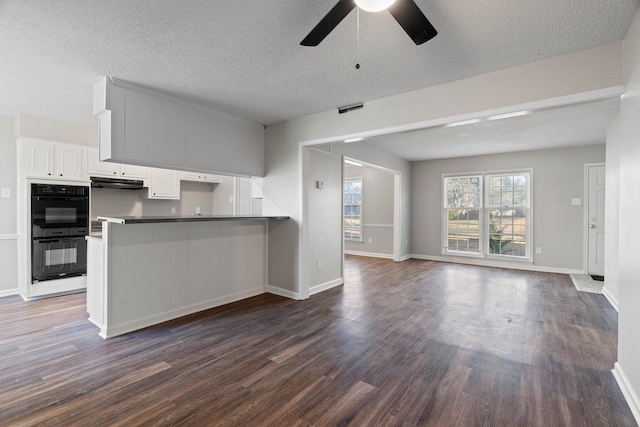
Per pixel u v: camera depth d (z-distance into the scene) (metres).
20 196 4.12
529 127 4.41
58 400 1.96
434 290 4.61
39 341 2.79
